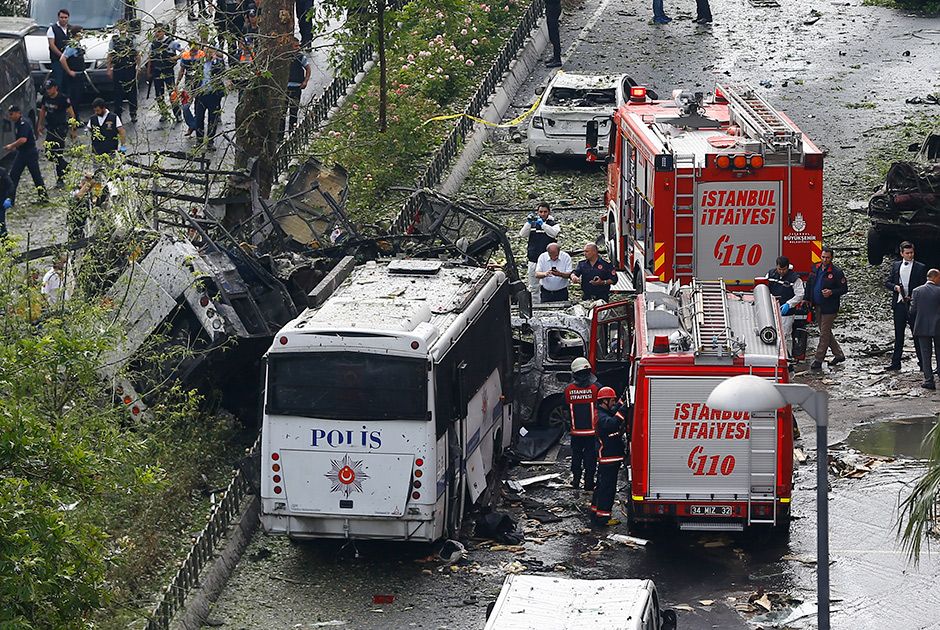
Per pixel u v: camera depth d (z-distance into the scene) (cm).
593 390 5466
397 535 4897
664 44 11344
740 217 6206
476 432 5334
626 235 7175
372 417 4831
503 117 10100
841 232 8194
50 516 3584
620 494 5547
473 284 5531
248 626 4612
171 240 5662
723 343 4872
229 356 5638
